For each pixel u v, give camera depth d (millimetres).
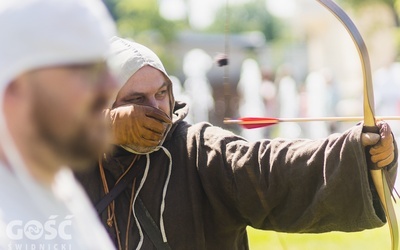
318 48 53531
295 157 6387
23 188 3756
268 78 33969
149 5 43188
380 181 6230
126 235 6582
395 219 6316
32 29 3535
